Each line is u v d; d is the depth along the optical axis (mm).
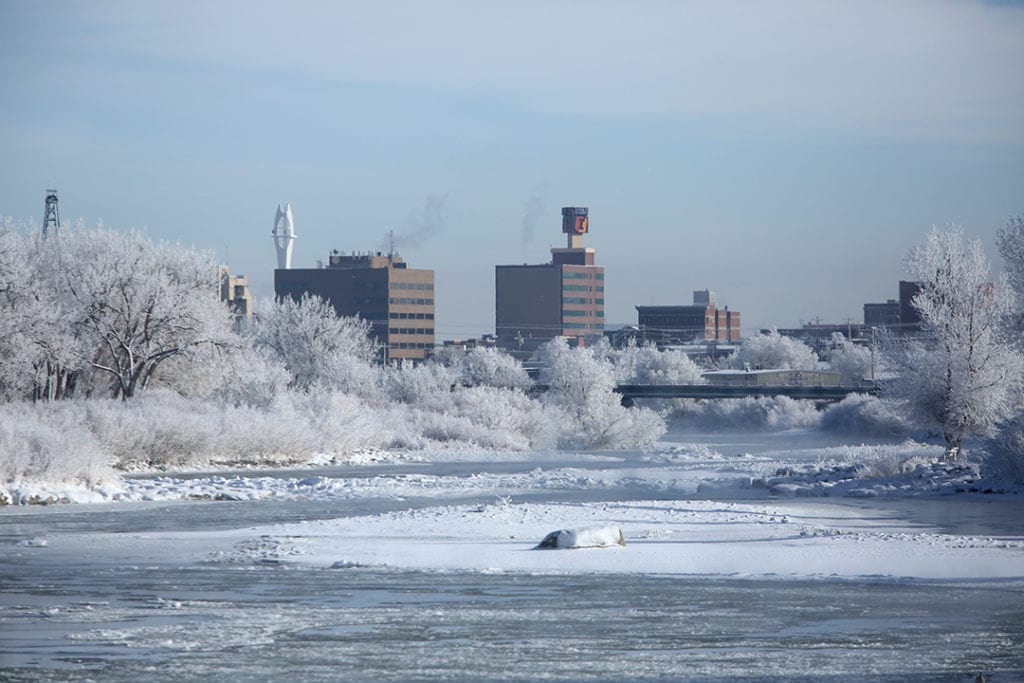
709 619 65312
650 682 51281
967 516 122875
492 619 65312
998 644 58625
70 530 111562
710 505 130500
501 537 102125
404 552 92188
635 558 88438
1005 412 186625
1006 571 81625
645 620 64938
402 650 57594
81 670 53312
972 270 193750
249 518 123750
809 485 163125
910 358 194750
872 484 163500
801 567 83875
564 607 68938
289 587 76188
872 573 81188
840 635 60844
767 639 60000
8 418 166750
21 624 63688
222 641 59531
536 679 52000
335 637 60594
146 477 189375
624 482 177125
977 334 191000
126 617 65688
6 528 113188
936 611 67438
